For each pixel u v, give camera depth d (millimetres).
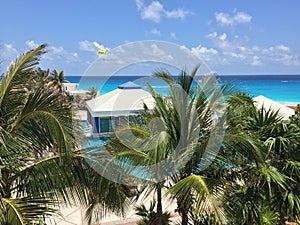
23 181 5172
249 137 6039
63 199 5336
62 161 5176
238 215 6230
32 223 4457
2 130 4680
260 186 6723
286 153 6980
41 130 5145
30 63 5488
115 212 6246
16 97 5395
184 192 5133
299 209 6562
